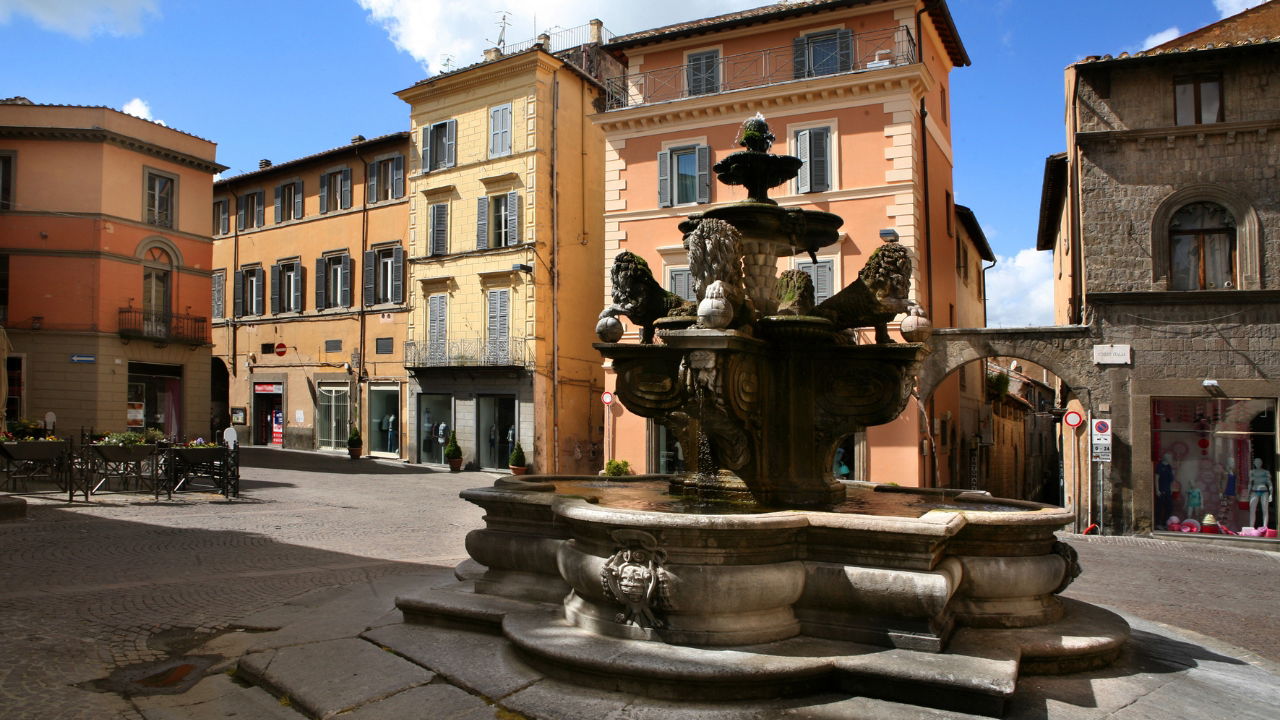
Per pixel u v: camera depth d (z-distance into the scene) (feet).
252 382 132.05
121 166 99.40
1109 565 44.62
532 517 21.17
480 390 103.45
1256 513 57.98
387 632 19.92
